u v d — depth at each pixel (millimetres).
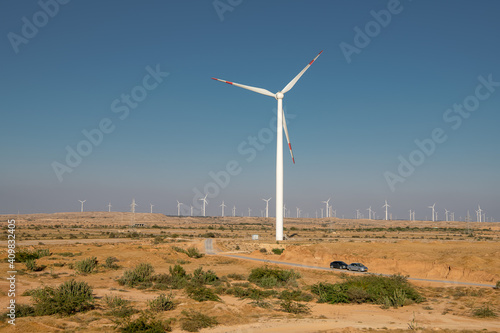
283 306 37750
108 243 115562
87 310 33188
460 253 81750
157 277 54844
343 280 56906
